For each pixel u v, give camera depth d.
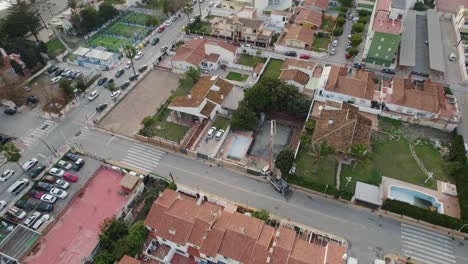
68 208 73.50
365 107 94.25
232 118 91.38
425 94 92.19
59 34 139.00
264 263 58.88
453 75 107.31
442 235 68.62
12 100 104.12
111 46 129.25
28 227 71.75
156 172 83.38
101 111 101.44
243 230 62.28
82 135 94.38
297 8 142.75
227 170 83.50
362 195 72.88
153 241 67.62
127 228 68.56
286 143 90.31
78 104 104.69
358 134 81.88
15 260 64.38
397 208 70.50
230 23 125.50
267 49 123.19
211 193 78.31
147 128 94.44
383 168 80.94
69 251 66.44
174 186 76.75
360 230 70.00
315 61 116.38
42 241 68.00
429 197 74.88
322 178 79.25
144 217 73.31
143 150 89.31
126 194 75.81
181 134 92.62
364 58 114.06
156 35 135.00
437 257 65.31
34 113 102.62
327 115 88.00
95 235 68.75
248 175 82.19
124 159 86.94
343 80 97.62
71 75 114.94
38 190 79.62
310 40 120.62
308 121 89.75
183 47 118.00
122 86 109.00
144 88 109.12
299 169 81.56
